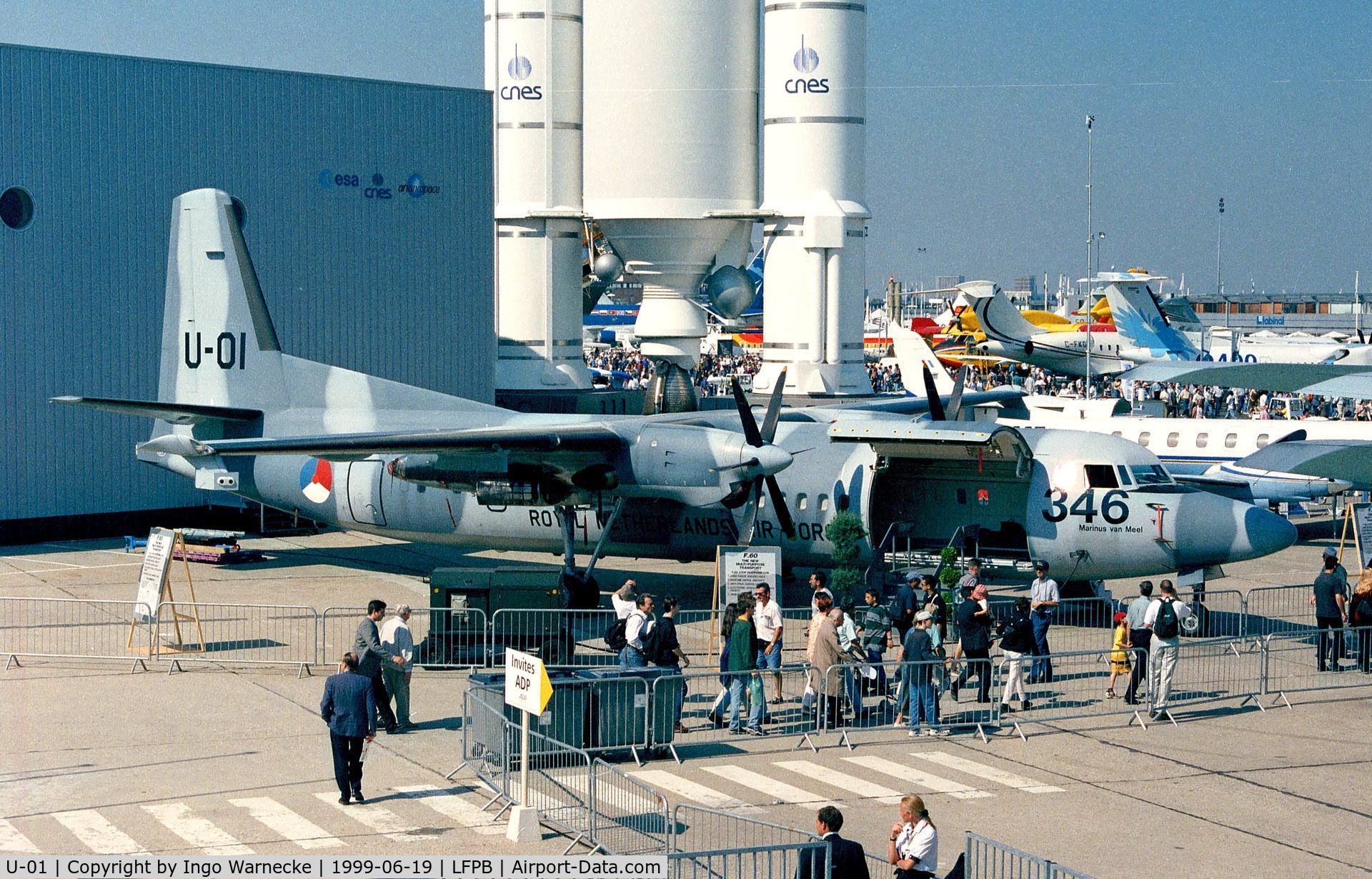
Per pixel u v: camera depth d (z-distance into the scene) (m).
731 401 56.84
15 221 34.97
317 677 22.69
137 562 33.06
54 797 16.45
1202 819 16.16
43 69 35.25
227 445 24.86
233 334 32.06
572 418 29.36
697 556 29.52
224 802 16.38
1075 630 26.80
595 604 27.05
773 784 17.39
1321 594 23.69
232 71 38.91
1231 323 179.62
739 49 57.22
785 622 27.42
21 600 25.75
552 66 55.84
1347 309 197.88
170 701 21.02
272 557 34.41
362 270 42.06
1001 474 27.05
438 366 44.16
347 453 25.70
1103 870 14.46
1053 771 18.06
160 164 37.59
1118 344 83.19
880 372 94.62
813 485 27.81
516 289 56.56
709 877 13.37
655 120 56.12
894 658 24.33
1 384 34.94
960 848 15.15
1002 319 84.88
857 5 57.78
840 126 57.88
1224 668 23.73
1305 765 18.38
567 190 56.66
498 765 17.33
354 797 16.52
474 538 30.86
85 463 36.59
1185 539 25.53
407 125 42.81
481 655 23.47
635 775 17.70
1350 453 35.91
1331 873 14.48
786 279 58.41
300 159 40.47
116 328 37.00
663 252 57.62
